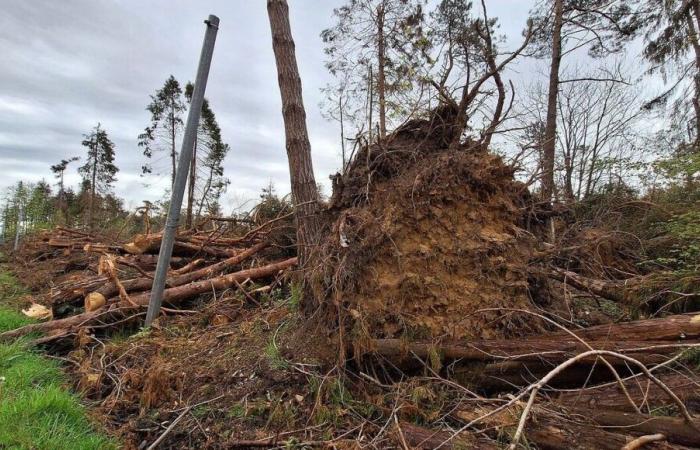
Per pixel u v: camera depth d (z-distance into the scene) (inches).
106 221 667.4
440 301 136.3
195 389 143.5
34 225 819.4
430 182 150.7
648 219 253.1
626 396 96.1
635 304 159.2
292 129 197.0
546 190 208.8
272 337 162.1
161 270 211.8
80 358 186.9
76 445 114.0
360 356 127.3
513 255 148.9
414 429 104.7
